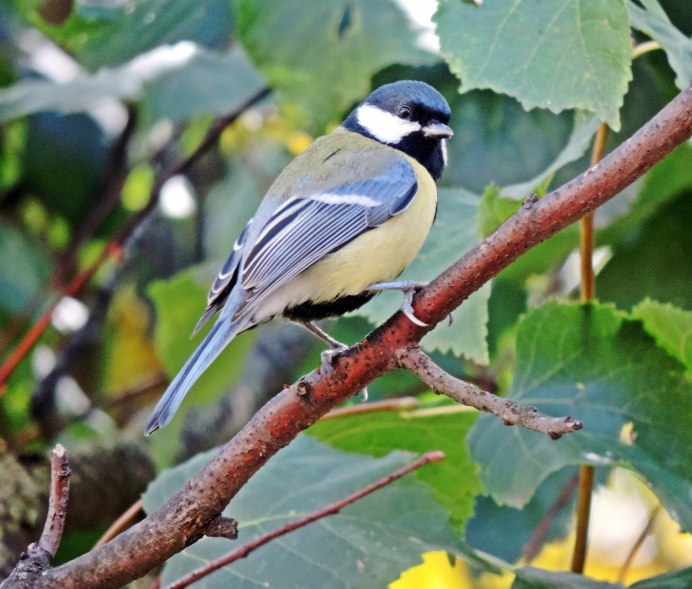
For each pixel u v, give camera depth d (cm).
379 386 1233
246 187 1414
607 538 1297
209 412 1302
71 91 1166
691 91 596
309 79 1065
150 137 1440
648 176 1053
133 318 1412
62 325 1362
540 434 837
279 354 1360
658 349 843
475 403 599
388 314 891
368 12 1067
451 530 798
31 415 1243
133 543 645
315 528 795
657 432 830
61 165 1316
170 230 1431
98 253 1374
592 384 854
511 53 761
